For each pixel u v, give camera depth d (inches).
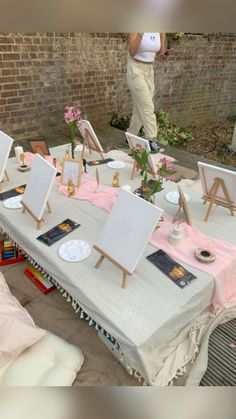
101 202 76.2
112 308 49.4
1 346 48.1
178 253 60.2
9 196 78.6
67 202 77.0
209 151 178.2
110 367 55.6
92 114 182.2
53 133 168.4
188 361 56.1
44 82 155.9
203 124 233.3
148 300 50.8
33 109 158.7
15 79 146.2
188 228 67.1
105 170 93.2
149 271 56.2
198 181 103.0
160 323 47.1
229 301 63.9
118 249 53.6
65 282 57.3
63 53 155.5
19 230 67.1
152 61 132.6
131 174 90.7
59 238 64.3
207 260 57.2
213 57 208.7
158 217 48.1
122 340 46.1
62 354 53.6
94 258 59.2
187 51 191.9
